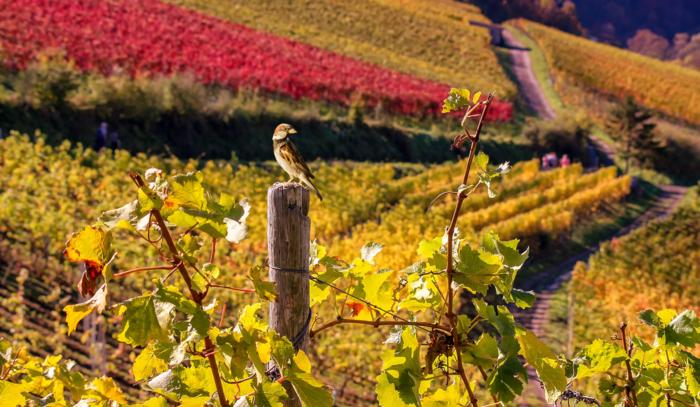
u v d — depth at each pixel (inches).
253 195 1223.5
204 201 91.5
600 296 1131.3
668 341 112.2
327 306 713.6
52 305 660.1
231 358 90.4
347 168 1620.3
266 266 111.3
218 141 1503.4
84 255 85.4
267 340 94.5
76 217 901.2
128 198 992.9
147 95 1409.9
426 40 3754.9
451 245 107.9
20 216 761.0
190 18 2434.8
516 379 104.3
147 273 689.6
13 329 557.9
